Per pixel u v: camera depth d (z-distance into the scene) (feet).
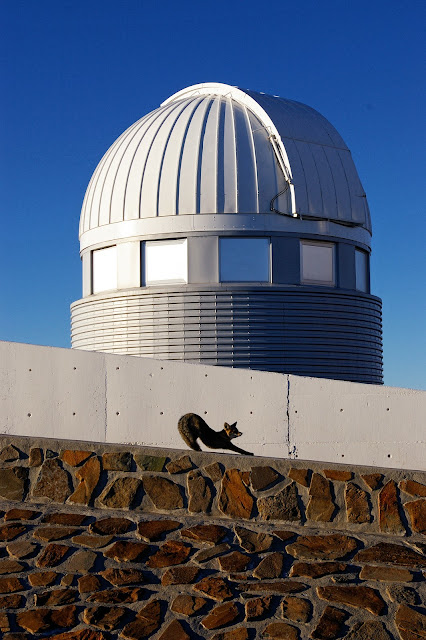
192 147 71.15
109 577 20.22
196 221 68.90
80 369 41.42
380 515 22.95
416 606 19.70
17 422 41.14
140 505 23.04
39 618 18.97
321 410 41.16
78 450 23.54
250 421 41.42
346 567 20.98
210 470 23.29
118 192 72.74
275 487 23.17
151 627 18.88
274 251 69.00
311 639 18.63
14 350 41.52
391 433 40.65
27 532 21.66
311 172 71.10
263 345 67.72
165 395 41.68
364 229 75.61
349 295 71.67
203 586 20.10
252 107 74.79
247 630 18.85
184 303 68.13
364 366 72.49
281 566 20.89
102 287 74.59
